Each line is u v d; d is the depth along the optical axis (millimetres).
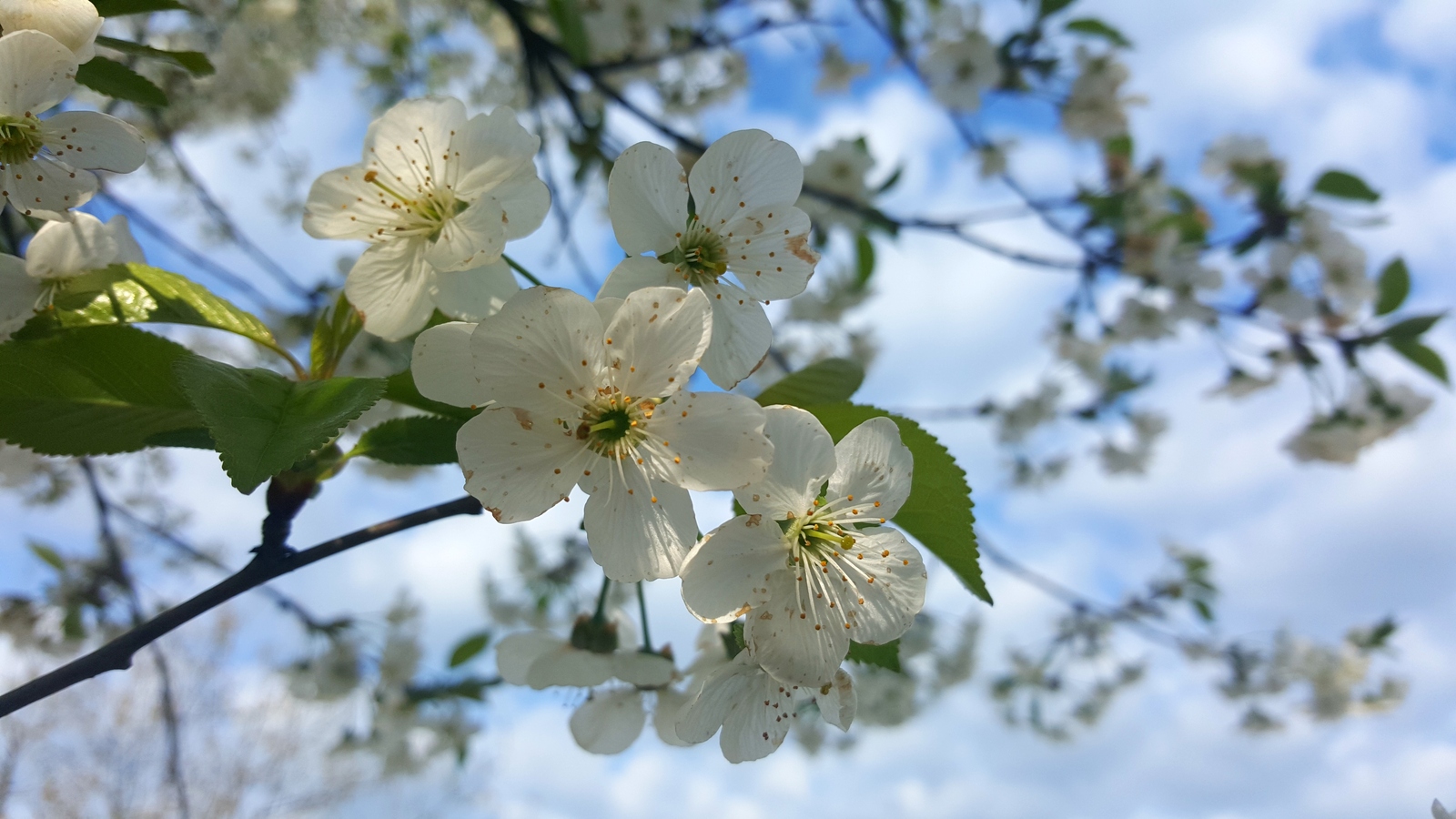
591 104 382
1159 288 350
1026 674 560
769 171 118
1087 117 345
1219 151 340
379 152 113
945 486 111
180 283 112
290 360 113
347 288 111
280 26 409
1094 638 522
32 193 106
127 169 109
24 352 100
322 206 112
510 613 420
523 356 100
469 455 98
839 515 107
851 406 111
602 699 139
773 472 104
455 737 358
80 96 308
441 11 456
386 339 111
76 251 114
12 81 102
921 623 459
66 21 104
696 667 136
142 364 103
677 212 114
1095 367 447
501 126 113
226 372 96
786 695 111
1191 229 350
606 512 102
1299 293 332
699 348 101
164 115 375
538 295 98
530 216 114
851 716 107
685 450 101
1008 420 463
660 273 112
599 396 103
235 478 89
